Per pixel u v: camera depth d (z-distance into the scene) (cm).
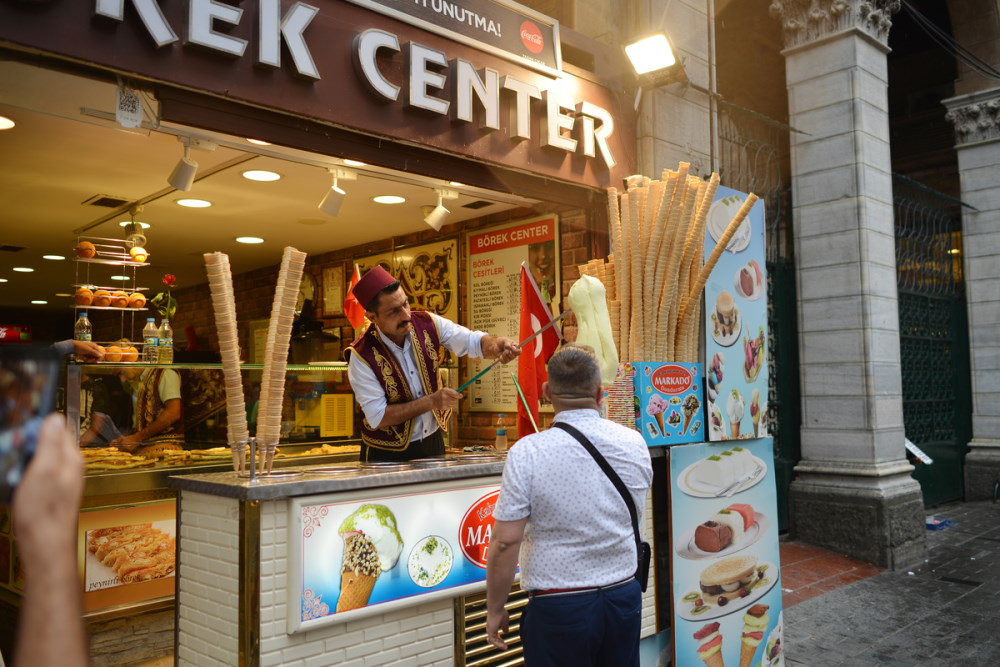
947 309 977
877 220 686
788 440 718
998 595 565
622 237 404
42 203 568
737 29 880
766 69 905
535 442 237
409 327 348
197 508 266
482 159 428
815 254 696
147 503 406
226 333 278
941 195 938
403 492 278
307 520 249
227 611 248
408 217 613
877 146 698
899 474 676
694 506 387
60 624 58
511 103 445
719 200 440
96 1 287
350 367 349
